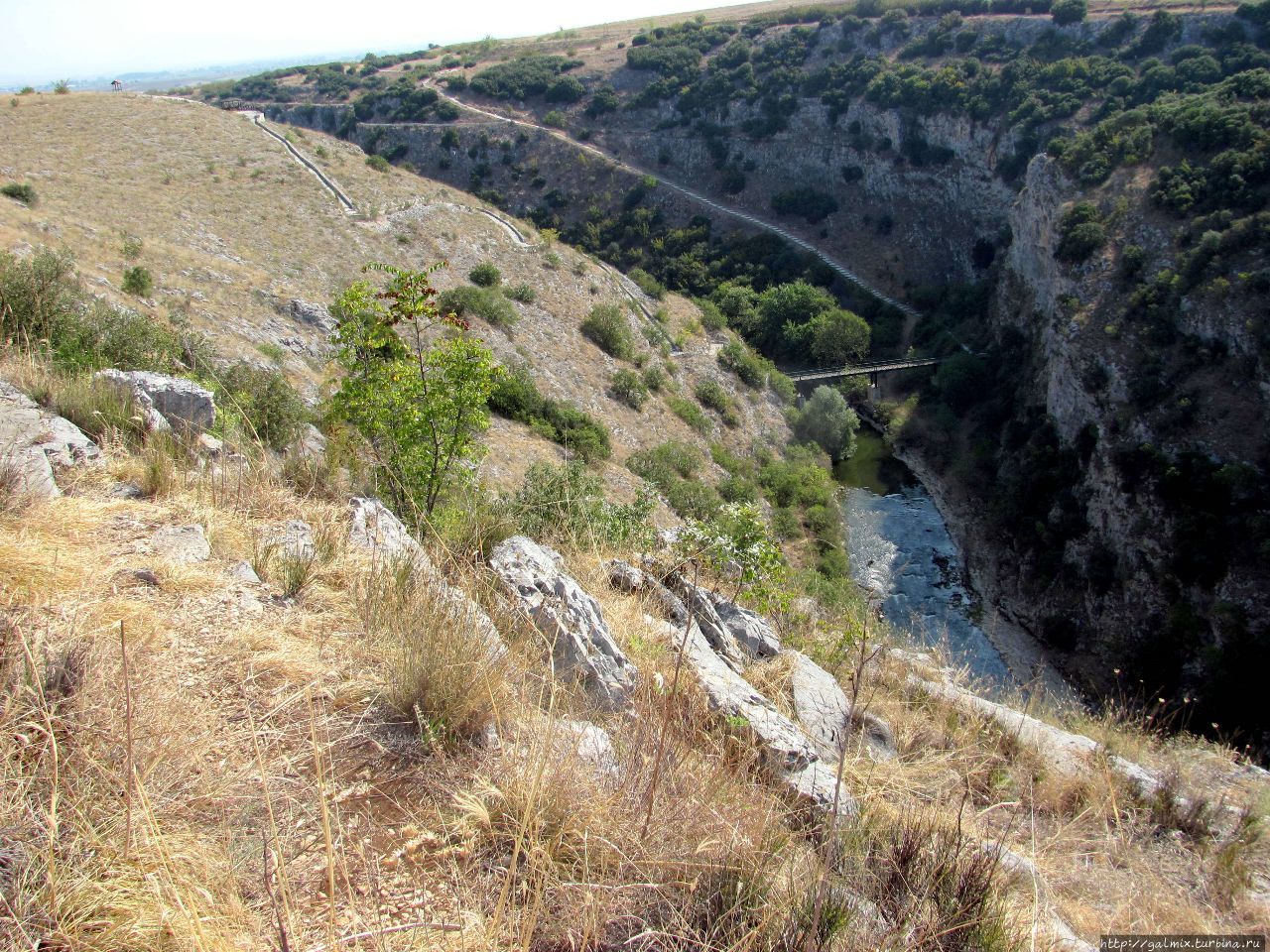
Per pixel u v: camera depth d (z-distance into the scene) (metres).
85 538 4.57
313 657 4.01
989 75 67.81
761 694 5.70
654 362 45.53
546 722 3.88
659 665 5.13
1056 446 39.28
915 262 68.50
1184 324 35.88
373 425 9.27
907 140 71.44
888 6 83.38
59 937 2.35
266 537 5.27
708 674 5.37
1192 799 6.18
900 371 53.81
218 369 14.09
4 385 6.50
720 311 61.69
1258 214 35.69
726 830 3.55
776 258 70.06
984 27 73.38
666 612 6.64
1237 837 5.71
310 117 101.62
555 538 7.72
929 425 48.03
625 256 75.62
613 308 45.66
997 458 42.62
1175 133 43.25
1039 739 6.64
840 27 82.81
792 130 79.38
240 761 3.24
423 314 9.62
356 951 2.52
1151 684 28.67
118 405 6.82
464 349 9.39
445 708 3.69
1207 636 28.89
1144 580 31.20
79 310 11.43
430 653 3.88
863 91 75.56
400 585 4.75
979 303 58.19
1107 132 46.41
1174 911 4.63
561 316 44.22
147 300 25.38
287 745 3.41
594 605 5.42
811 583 17.58
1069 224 44.00
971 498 41.25
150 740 3.13
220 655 3.83
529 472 15.02
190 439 6.90
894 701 6.74
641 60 91.88
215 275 30.70
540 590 5.17
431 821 3.18
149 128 50.84
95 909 2.46
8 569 3.92
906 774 5.45
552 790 3.33
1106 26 65.56
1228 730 26.58
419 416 8.95
